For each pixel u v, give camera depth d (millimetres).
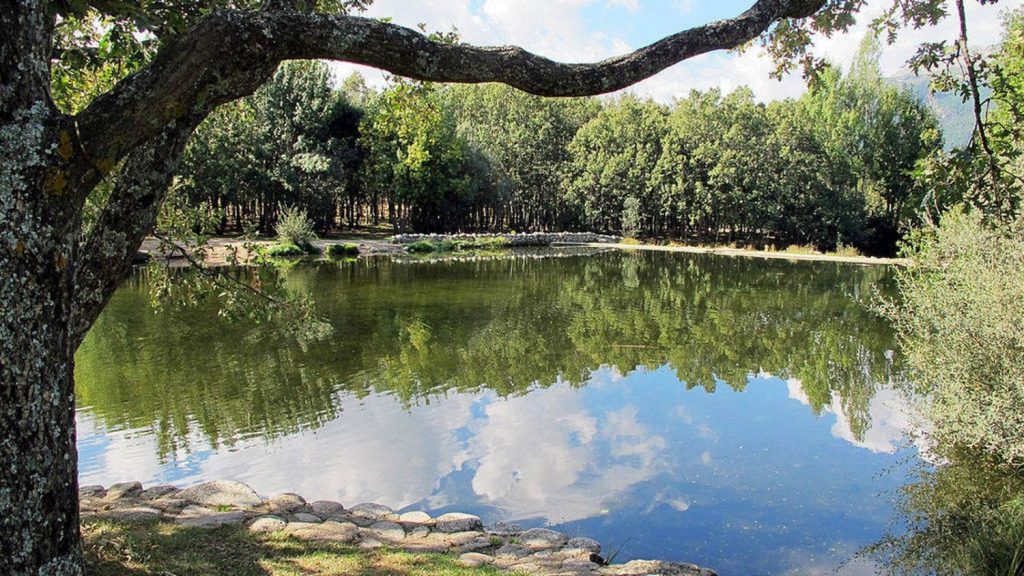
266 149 41312
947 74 4520
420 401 10945
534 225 60250
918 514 7180
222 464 8203
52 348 2176
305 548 5188
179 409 10188
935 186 4754
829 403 11352
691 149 51219
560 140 58406
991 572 5660
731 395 11820
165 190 3211
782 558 6332
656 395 11758
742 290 25625
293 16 2453
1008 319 7520
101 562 4273
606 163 53781
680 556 6352
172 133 3107
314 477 7906
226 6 4230
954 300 8531
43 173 2094
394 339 15242
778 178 47156
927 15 4395
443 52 2586
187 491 6469
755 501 7547
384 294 22078
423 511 7086
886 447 9219
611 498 7555
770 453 9000
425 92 6332
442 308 19578
